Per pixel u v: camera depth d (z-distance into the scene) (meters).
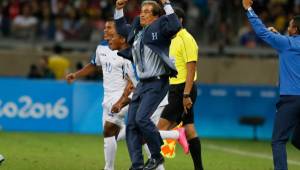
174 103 28.69
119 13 27.86
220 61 70.38
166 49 25.44
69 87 55.06
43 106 54.69
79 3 73.00
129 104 26.34
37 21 69.94
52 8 71.31
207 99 57.00
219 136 57.06
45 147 41.28
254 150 45.97
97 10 72.50
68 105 55.06
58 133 53.31
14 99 54.28
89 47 69.94
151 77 25.45
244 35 72.75
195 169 30.05
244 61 70.50
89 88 55.31
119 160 35.50
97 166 32.47
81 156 36.84
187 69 28.05
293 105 26.02
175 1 73.62
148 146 25.66
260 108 57.53
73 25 70.75
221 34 72.31
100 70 31.66
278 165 25.89
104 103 29.14
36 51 69.19
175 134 28.78
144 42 25.36
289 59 26.25
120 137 29.66
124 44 28.48
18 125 54.34
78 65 60.34
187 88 27.83
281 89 26.34
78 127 55.09
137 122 25.31
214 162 36.84
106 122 29.20
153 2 25.61
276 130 26.23
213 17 72.62
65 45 69.69
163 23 25.03
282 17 74.75
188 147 29.42
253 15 26.47
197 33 71.94
